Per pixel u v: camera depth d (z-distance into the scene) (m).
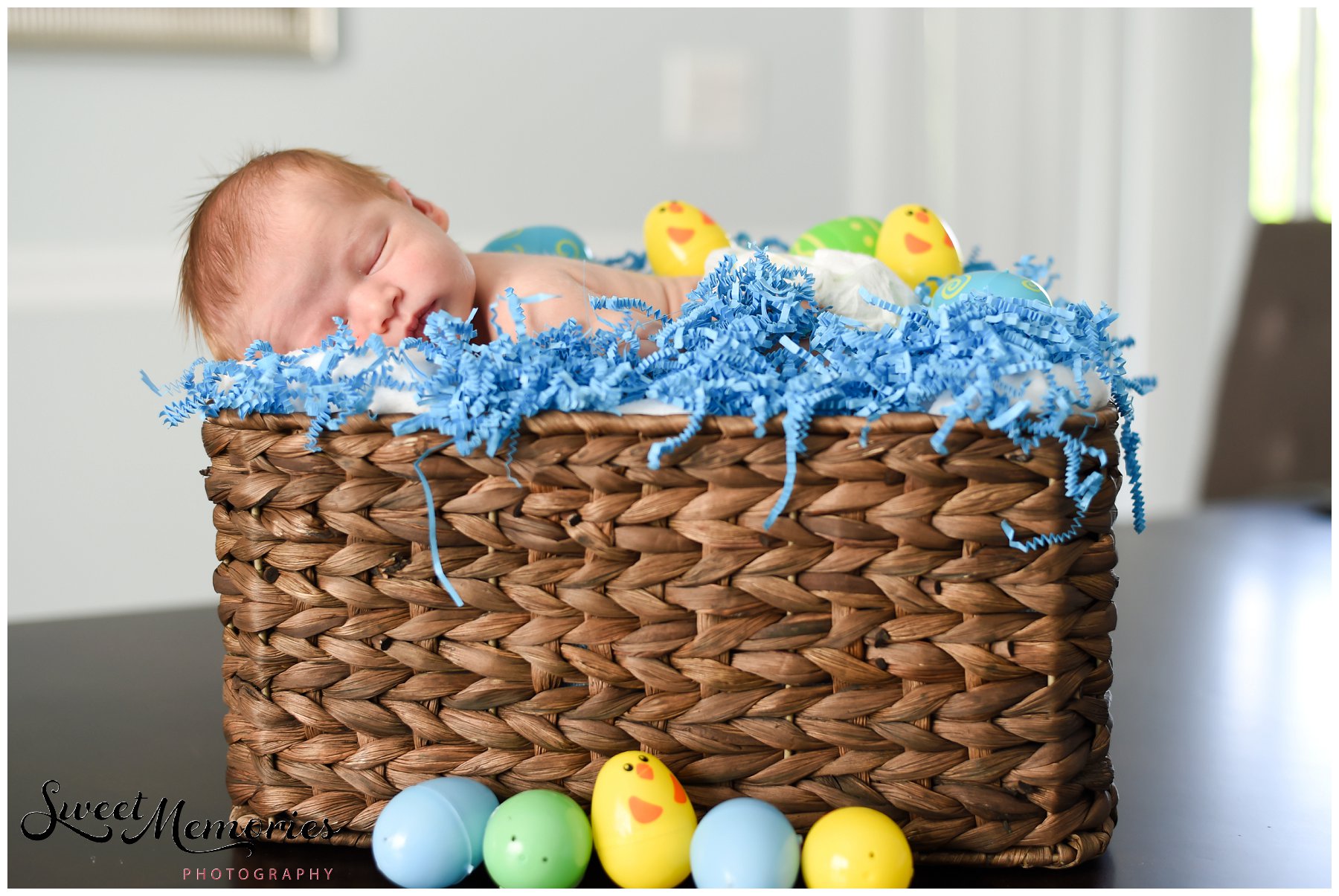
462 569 0.62
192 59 1.71
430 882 0.59
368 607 0.63
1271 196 2.43
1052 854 0.62
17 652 0.98
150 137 1.71
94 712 0.84
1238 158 2.22
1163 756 0.75
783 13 1.97
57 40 1.65
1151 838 0.65
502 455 0.60
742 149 1.99
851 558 0.60
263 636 0.64
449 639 0.63
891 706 0.61
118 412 1.78
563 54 1.88
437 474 0.61
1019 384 0.60
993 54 2.09
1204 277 2.24
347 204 0.88
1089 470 0.61
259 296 0.87
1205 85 2.19
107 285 1.73
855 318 0.80
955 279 0.78
